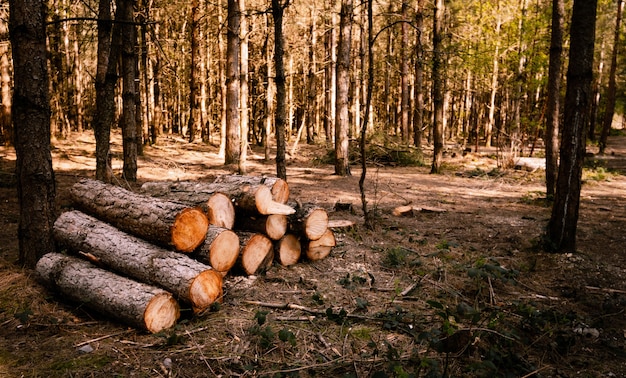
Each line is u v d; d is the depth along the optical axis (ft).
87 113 97.25
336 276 18.13
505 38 69.21
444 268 19.39
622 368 12.63
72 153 55.36
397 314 14.32
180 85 82.02
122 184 35.63
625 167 62.08
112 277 14.24
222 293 14.97
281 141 25.46
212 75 85.40
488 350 12.61
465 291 17.24
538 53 59.52
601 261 20.86
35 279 15.99
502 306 15.90
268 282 17.20
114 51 26.05
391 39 79.46
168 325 13.38
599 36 89.86
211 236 15.72
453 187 43.19
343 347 12.67
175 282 13.65
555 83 33.22
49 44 61.26
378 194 38.17
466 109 104.99
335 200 34.81
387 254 20.70
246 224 18.34
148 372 11.31
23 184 16.92
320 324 14.01
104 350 12.21
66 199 30.76
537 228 26.63
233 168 52.19
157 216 14.96
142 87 72.74
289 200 20.54
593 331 14.35
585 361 12.89
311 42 80.53
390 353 11.66
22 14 15.98
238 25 52.85
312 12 74.33
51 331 13.28
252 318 14.10
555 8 31.71
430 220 28.91
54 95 64.54
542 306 16.22
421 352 12.48
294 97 90.53
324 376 11.46
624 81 127.95
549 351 13.26
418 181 46.60
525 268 19.81
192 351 12.21
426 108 96.99
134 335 13.02
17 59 16.34
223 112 64.69
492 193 40.11
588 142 106.22
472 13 69.67
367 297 16.17
